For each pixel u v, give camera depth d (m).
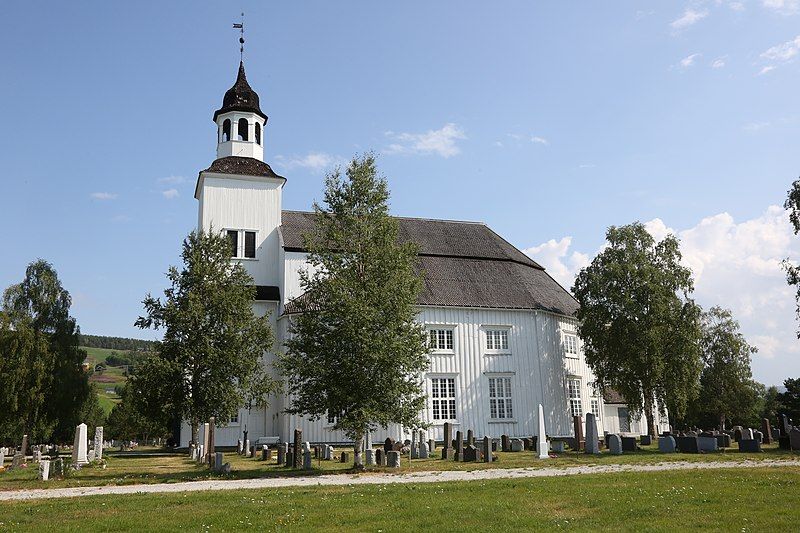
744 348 76.94
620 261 48.50
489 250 55.47
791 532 12.19
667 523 13.25
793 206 45.97
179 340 37.56
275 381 40.25
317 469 28.22
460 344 47.50
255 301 49.50
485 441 30.56
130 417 59.53
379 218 29.69
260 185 53.69
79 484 23.64
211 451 31.83
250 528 13.66
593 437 34.09
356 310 26.64
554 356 50.81
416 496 17.77
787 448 35.66
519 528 13.08
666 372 45.78
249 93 55.97
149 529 13.73
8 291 63.31
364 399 27.05
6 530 13.85
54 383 60.62
